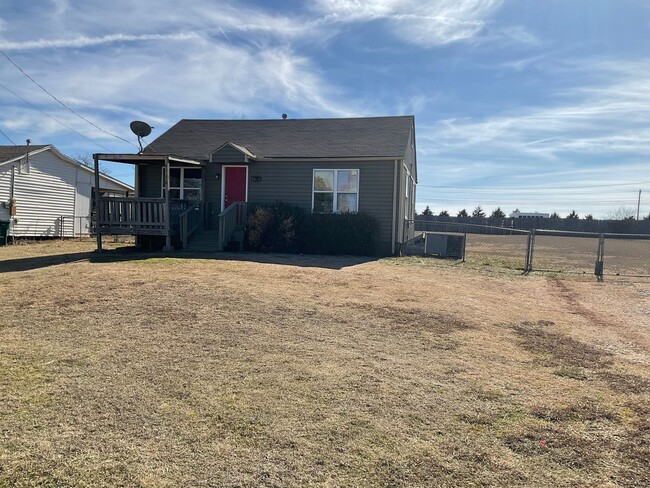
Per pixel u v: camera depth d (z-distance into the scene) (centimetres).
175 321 574
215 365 433
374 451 292
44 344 482
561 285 1038
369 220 1468
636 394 393
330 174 1578
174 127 1934
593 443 309
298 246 1459
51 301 665
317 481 260
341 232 1452
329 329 564
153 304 653
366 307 681
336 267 1112
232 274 902
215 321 579
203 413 337
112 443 294
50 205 2120
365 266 1170
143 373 409
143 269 937
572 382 418
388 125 1814
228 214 1412
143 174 1725
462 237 1494
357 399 367
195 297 698
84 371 411
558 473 273
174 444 295
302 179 1595
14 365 422
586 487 260
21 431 305
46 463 271
